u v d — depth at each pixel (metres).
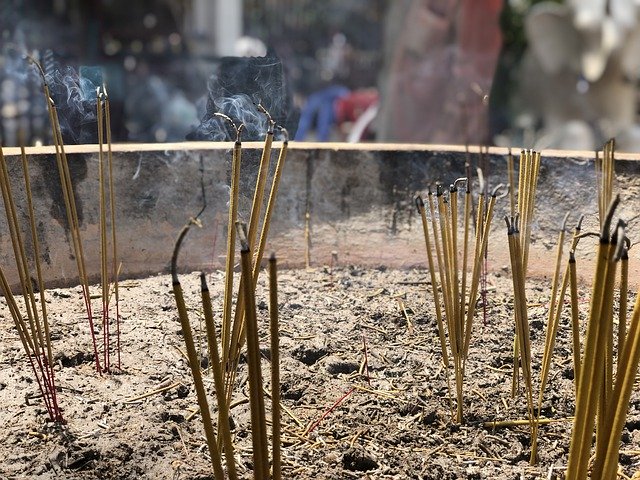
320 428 1.90
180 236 1.21
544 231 3.06
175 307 2.62
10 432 1.82
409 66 5.14
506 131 6.71
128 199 2.96
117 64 5.97
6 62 4.61
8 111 4.66
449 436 1.88
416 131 5.23
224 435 1.29
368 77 10.55
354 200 3.25
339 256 3.19
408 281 3.01
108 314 2.42
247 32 11.15
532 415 1.78
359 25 11.13
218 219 3.07
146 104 5.77
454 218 1.84
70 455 1.73
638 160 3.00
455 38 5.02
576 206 3.04
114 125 5.38
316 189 3.22
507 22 7.39
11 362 2.17
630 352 1.24
